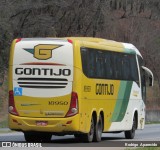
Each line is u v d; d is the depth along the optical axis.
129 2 99.00
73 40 38.78
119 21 100.94
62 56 38.59
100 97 41.94
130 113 47.72
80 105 38.66
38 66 38.78
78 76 38.56
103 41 43.53
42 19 84.62
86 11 87.06
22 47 39.09
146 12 104.75
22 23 84.19
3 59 84.38
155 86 115.69
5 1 81.25
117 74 44.97
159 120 93.19
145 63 110.88
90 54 40.59
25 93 38.91
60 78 38.53
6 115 81.38
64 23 87.56
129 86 47.34
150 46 109.06
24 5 82.94
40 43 38.91
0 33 81.56
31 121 38.69
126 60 46.91
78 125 38.44
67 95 38.44
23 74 38.97
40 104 38.62
